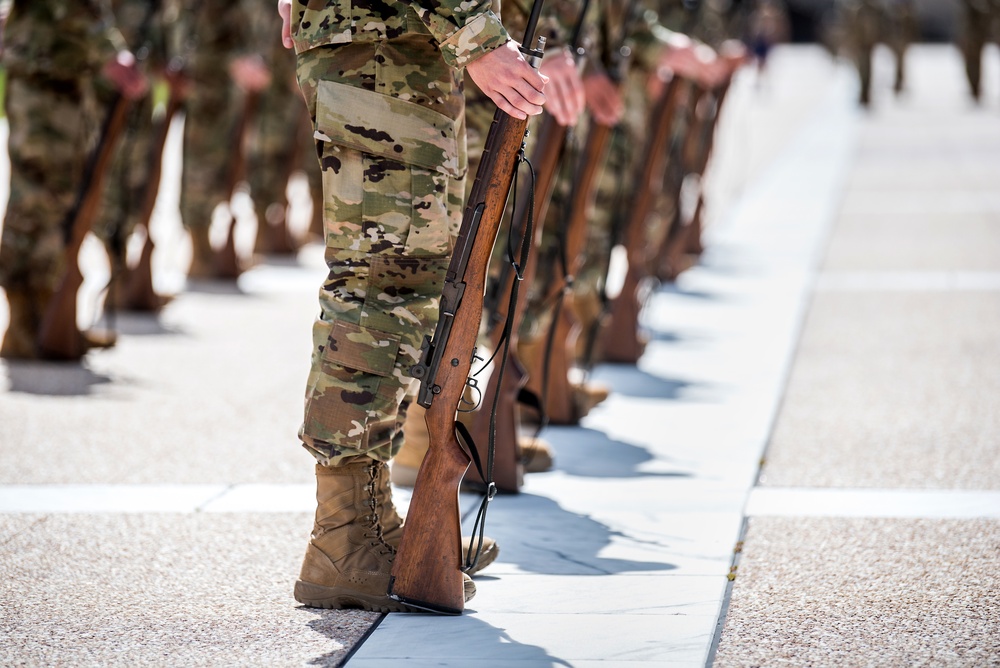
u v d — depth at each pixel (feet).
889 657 18.37
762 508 25.91
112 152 39.11
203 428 32.35
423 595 20.20
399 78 19.53
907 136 123.24
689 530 24.61
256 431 32.12
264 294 53.47
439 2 18.71
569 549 23.63
